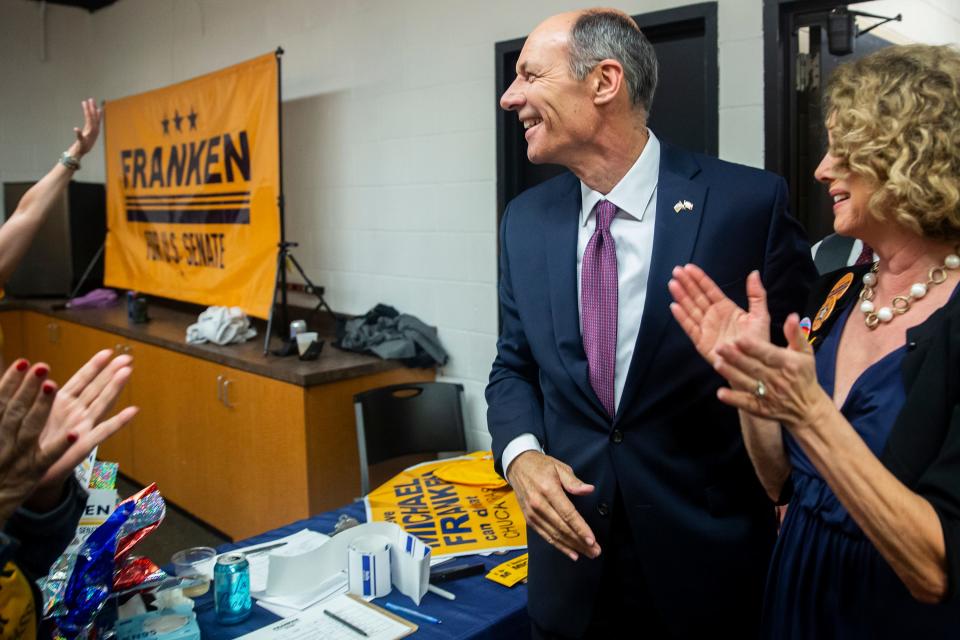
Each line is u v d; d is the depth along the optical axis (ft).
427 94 10.28
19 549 2.98
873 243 3.16
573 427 4.24
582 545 3.73
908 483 2.76
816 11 7.04
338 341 10.93
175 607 4.59
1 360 6.39
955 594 2.48
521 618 4.94
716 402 4.05
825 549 3.17
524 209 4.67
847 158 2.95
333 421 9.47
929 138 2.70
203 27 14.57
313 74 12.13
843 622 3.06
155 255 14.12
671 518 3.98
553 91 4.00
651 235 4.14
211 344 11.28
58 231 16.22
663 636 4.15
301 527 6.37
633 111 4.10
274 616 4.81
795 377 2.49
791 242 4.14
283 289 11.33
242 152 11.52
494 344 9.84
